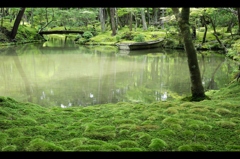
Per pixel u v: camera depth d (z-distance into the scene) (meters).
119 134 3.64
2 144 3.20
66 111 5.00
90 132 3.68
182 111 4.72
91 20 40.47
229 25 21.69
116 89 8.81
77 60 16.05
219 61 14.87
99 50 22.44
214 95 6.75
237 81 7.35
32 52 20.39
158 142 3.25
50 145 3.15
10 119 4.15
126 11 30.03
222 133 3.61
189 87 9.11
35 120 4.22
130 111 4.87
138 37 25.05
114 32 30.75
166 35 24.94
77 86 9.18
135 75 11.30
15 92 8.39
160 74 11.55
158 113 4.60
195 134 3.58
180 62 15.31
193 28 22.19
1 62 15.07
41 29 32.44
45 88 8.91
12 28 28.16
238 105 4.96
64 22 36.16
